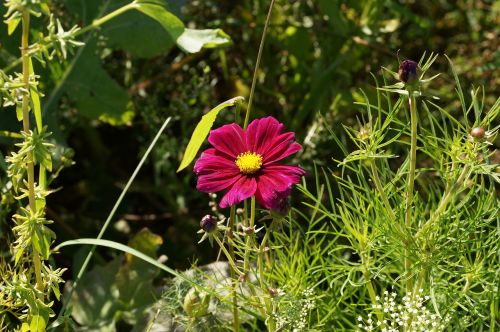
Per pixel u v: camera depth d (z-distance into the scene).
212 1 1.16
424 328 0.72
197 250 1.05
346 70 1.13
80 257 0.93
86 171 1.16
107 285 0.90
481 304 0.77
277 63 1.15
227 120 1.09
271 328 0.73
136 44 1.02
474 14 1.22
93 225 1.08
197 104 1.10
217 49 1.14
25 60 0.67
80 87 1.02
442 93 1.10
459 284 0.83
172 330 0.84
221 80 1.14
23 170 0.71
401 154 1.06
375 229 0.76
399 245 0.72
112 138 1.19
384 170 0.78
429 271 0.76
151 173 1.16
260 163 0.69
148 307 0.88
